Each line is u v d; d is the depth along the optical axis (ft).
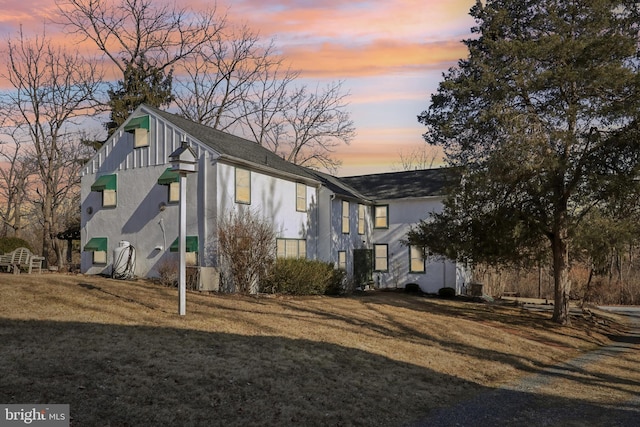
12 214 135.54
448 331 51.57
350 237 88.53
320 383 28.25
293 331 39.91
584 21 57.16
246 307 48.24
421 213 92.94
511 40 60.13
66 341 28.96
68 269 81.35
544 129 55.57
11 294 41.93
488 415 27.25
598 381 38.55
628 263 124.88
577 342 57.52
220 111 132.26
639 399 33.09
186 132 63.21
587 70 53.47
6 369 22.98
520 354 46.52
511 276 120.67
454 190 63.57
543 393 33.35
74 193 131.13
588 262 82.02
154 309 41.83
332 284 70.79
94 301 42.55
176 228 63.21
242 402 23.52
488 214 61.16
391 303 67.46
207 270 57.57
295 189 76.38
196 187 62.08
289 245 74.08
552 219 61.36
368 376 31.42
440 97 66.13
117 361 26.17
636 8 57.31
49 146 110.11
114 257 65.51
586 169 55.88
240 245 58.90
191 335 34.04
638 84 51.80
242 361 29.43
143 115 67.82
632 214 56.24
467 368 38.42
